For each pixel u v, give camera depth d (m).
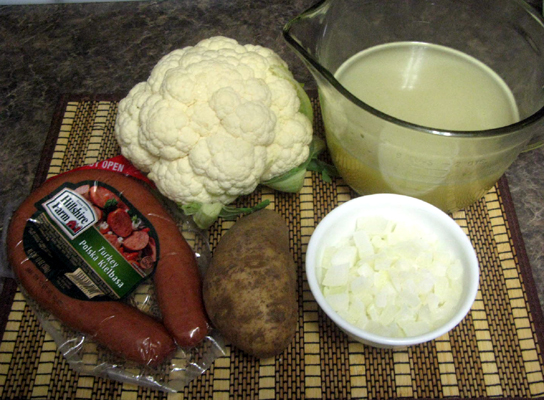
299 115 0.94
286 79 0.92
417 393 0.82
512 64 0.90
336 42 0.93
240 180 0.85
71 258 0.87
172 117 0.82
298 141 0.91
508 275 0.92
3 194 1.06
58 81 1.23
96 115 1.12
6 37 1.31
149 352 0.80
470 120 0.87
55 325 0.88
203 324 0.82
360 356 0.85
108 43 1.29
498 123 0.86
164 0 1.36
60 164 1.06
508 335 0.86
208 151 0.83
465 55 0.95
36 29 1.33
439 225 0.80
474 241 0.96
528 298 0.89
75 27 1.33
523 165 1.06
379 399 0.81
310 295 0.91
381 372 0.84
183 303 0.82
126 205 0.90
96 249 0.87
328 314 0.69
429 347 0.85
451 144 0.72
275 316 0.75
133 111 0.88
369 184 0.91
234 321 0.76
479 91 0.91
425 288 0.77
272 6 1.34
